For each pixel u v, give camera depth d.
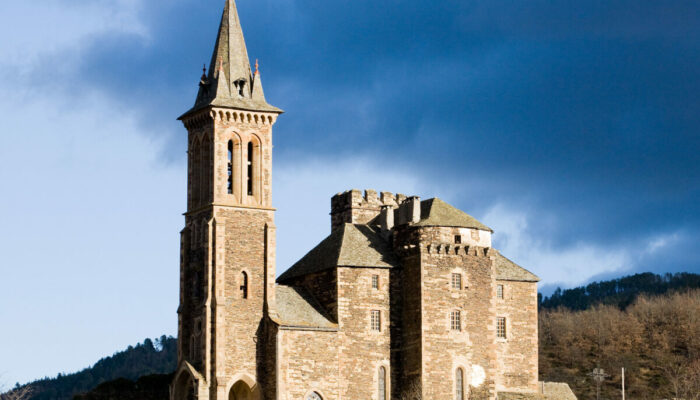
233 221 123.62
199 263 124.44
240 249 123.56
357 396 124.50
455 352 126.19
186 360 124.00
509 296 139.38
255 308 123.31
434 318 125.88
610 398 194.12
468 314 127.62
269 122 127.00
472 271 128.75
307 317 124.44
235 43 129.25
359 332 125.81
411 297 127.25
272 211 125.75
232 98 126.06
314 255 133.00
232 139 125.50
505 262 142.12
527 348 139.25
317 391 122.19
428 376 124.50
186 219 127.44
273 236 125.12
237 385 124.69
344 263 126.50
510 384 137.50
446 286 127.06
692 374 193.12
